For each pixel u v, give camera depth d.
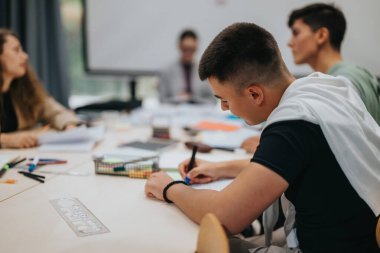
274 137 0.77
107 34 3.59
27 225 0.84
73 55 3.82
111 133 1.95
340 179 0.79
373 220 0.84
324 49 1.67
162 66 3.53
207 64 0.88
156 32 3.48
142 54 3.56
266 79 0.85
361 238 0.83
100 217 0.89
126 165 1.23
